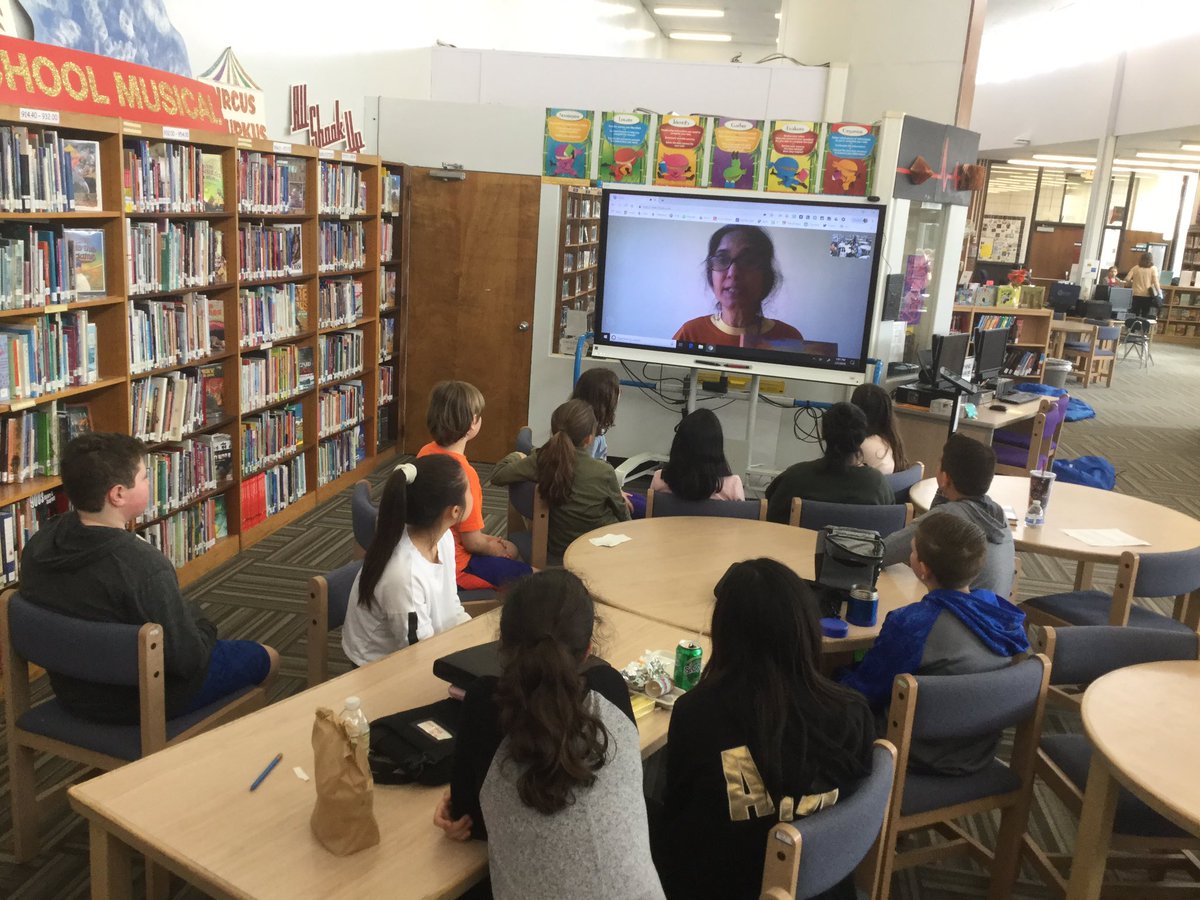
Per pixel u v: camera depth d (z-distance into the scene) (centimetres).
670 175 602
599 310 592
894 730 203
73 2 354
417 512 235
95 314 356
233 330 437
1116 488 699
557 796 133
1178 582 309
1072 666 238
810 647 166
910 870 265
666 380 625
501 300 636
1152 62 1220
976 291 926
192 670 233
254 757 178
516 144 616
